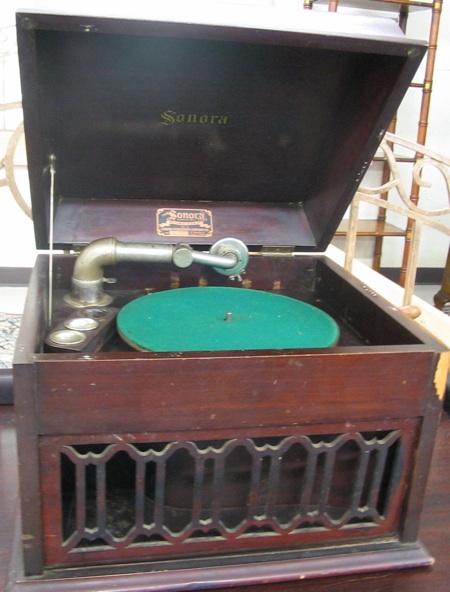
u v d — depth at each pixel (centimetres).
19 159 243
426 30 280
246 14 72
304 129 102
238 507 79
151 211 109
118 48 85
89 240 104
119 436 67
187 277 112
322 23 75
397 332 83
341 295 104
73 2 68
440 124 298
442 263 324
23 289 269
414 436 76
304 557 77
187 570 73
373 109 89
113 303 104
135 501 72
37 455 66
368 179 297
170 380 66
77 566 71
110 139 98
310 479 74
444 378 73
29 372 63
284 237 112
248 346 82
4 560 76
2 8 230
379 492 81
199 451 70
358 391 72
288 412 71
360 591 75
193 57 88
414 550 80
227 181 109
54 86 88
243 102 96
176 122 98
